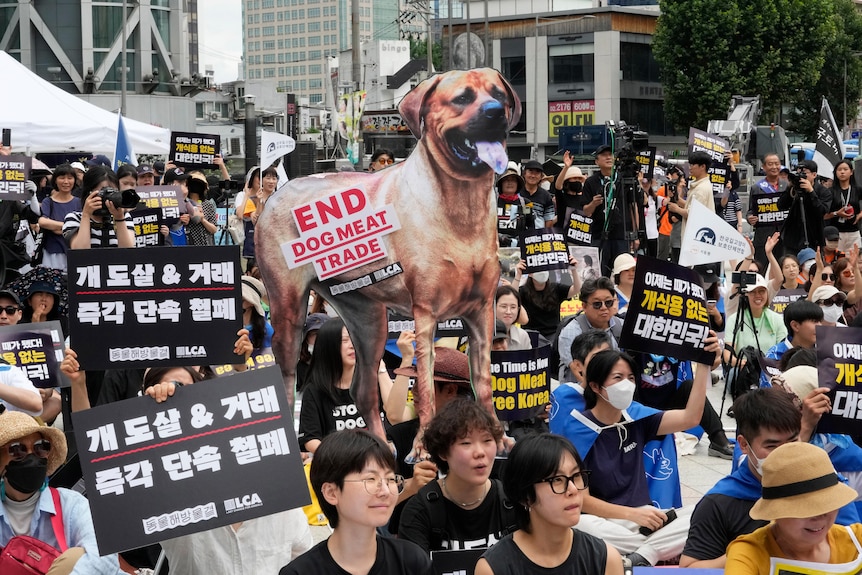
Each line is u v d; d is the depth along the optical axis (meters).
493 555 4.55
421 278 6.93
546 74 71.75
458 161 6.88
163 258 5.67
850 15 66.38
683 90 55.28
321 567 4.43
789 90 55.16
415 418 7.16
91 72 59.75
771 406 5.29
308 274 6.93
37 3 59.44
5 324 8.29
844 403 6.09
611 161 13.61
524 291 10.98
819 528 4.51
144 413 4.91
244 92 81.81
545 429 7.97
